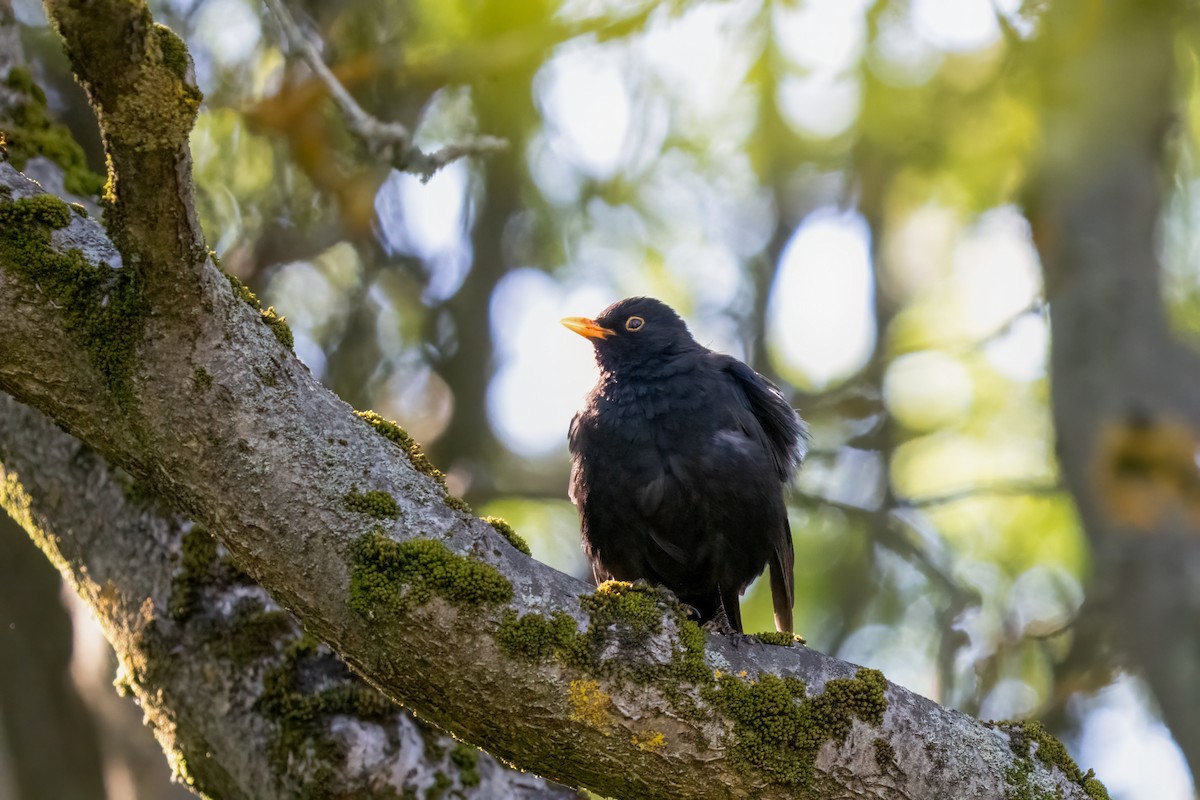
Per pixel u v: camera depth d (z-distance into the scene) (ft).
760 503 29.81
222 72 42.24
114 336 18.01
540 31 37.91
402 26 42.11
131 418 18.40
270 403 18.69
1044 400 50.88
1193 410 39.78
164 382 18.16
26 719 38.65
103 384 18.25
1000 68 37.42
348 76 38.42
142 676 23.49
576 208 47.52
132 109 15.06
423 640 18.66
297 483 18.66
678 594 31.96
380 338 48.06
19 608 39.14
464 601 18.66
